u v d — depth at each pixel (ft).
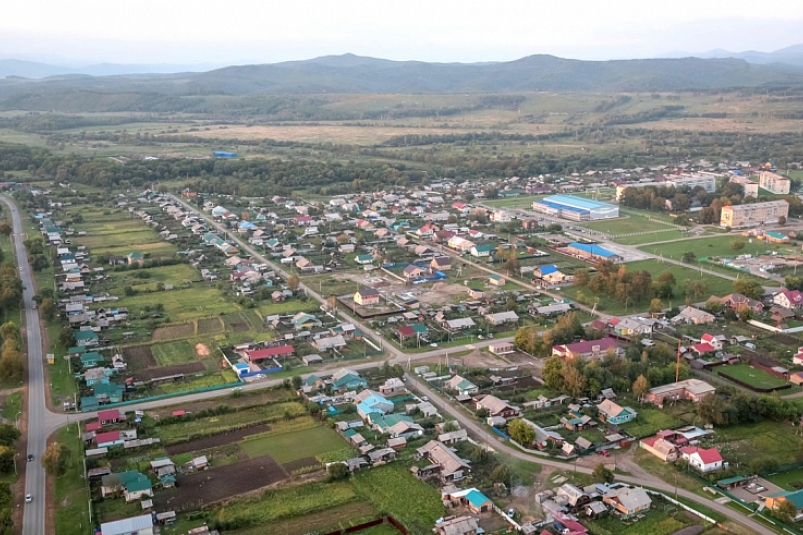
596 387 427.33
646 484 336.29
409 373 471.21
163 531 300.81
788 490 329.72
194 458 360.28
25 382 450.71
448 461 348.59
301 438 383.45
